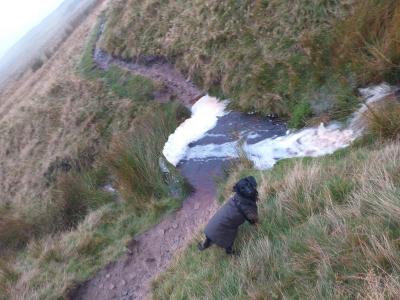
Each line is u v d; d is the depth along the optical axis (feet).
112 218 17.85
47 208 21.85
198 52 21.29
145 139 18.47
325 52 15.75
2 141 31.40
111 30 29.71
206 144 17.07
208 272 11.28
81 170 23.66
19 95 43.96
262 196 12.12
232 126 17.38
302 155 13.80
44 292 15.02
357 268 7.85
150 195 16.93
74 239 17.46
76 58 33.04
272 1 18.85
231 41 19.99
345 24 15.39
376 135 12.43
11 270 16.89
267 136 15.74
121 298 14.05
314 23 16.85
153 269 14.20
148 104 23.20
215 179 15.24
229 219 10.41
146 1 27.22
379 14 14.29
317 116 14.97
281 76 16.81
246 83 18.22
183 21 23.71
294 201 10.97
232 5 20.68
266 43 18.22
